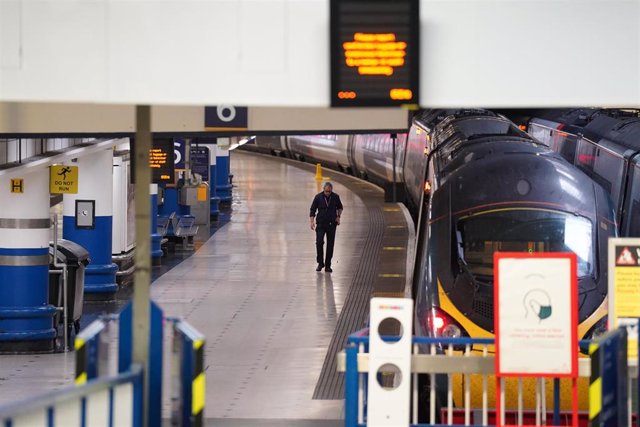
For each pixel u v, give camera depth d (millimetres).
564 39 19469
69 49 19125
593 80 19516
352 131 29297
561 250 32094
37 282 42562
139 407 19938
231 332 44562
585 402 29062
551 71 19469
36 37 19078
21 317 42219
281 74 19266
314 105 19297
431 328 30906
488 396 29344
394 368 25516
